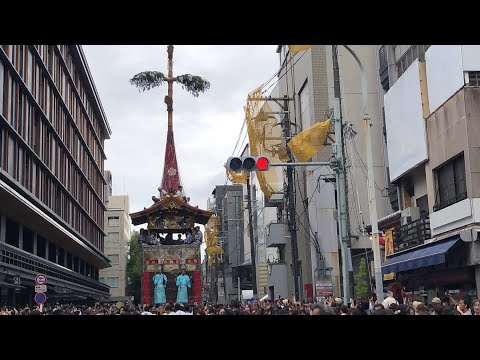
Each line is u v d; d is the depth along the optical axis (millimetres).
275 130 41594
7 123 29359
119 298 90375
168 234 38000
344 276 17188
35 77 37438
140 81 37500
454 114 22016
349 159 34844
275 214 57688
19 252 29859
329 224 35781
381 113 36750
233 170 16156
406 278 26281
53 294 42594
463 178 21906
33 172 36594
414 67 25594
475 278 20031
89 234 62781
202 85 38438
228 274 82812
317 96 37000
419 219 24750
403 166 27031
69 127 50875
